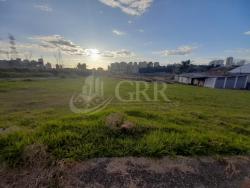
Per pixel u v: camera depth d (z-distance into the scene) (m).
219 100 12.03
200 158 2.72
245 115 7.23
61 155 2.46
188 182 2.21
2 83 18.53
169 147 2.85
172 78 47.16
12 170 2.20
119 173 2.24
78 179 2.11
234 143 3.26
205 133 3.87
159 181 2.17
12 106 7.93
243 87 30.33
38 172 2.18
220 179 2.32
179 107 8.46
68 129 3.28
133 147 2.77
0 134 3.01
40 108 7.55
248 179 2.36
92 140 2.91
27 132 3.06
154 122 4.23
